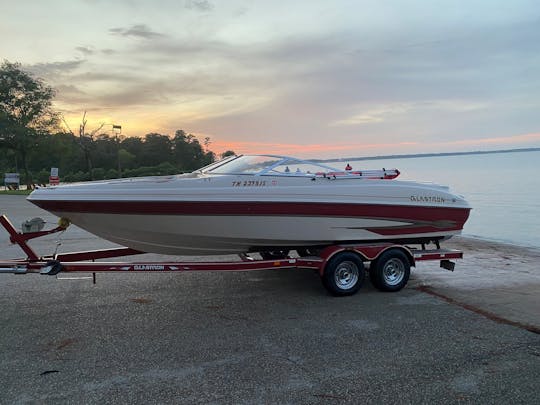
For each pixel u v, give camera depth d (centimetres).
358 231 596
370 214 596
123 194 497
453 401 317
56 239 1012
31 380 346
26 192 2975
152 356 391
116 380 346
